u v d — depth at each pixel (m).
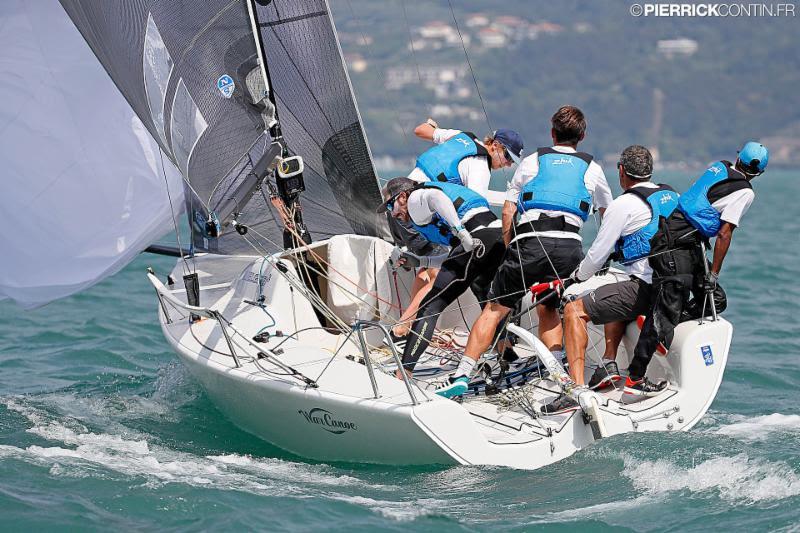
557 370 17.41
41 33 23.89
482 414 18.11
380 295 21.30
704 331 18.55
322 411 16.84
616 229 17.69
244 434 19.59
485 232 18.80
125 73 20.30
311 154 24.02
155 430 20.00
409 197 18.78
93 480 16.28
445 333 22.22
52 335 29.83
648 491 15.60
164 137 20.17
